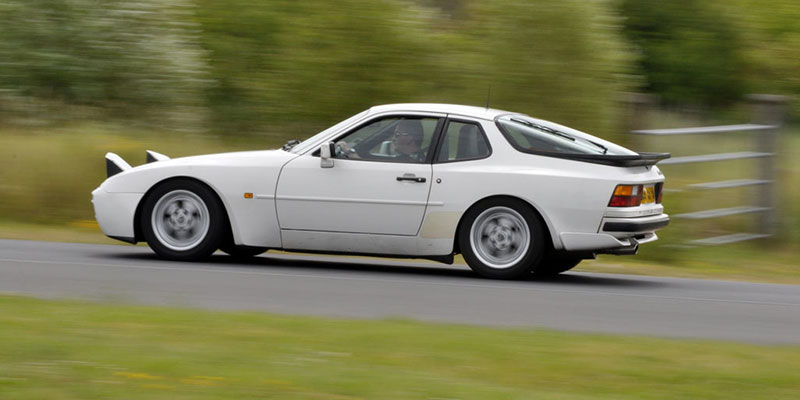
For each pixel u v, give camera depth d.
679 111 31.55
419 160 17.28
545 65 34.03
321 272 17.75
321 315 12.96
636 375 9.44
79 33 36.66
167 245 17.81
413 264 20.16
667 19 81.62
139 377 8.48
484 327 11.97
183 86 38.16
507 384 8.97
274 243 17.66
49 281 15.27
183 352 9.54
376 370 9.14
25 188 25.50
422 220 17.12
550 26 34.00
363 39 36.66
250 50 39.22
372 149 17.47
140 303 13.05
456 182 17.00
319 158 17.50
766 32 83.44
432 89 36.53
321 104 36.97
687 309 15.35
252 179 17.52
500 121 17.36
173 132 34.91
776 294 17.94
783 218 25.69
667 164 24.14
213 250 17.73
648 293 17.05
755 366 10.03
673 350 10.75
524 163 16.97
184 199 17.77
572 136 17.52
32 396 7.83
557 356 10.15
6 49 35.88
